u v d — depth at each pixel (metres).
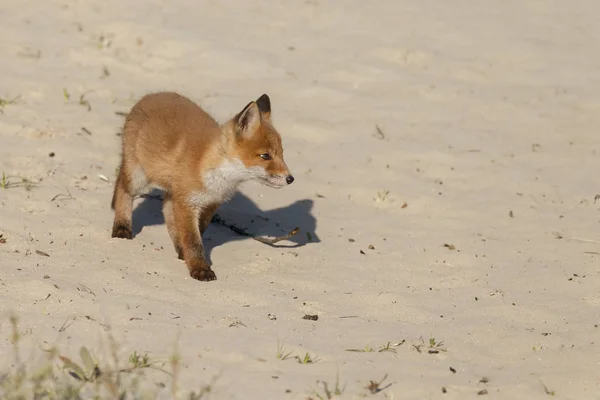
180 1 21.97
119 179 12.28
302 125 16.59
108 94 16.89
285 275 11.41
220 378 8.26
